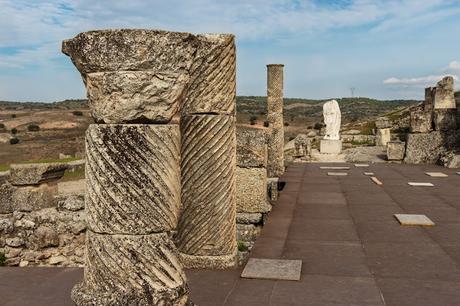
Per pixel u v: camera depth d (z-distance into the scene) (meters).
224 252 6.72
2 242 10.04
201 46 6.17
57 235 10.00
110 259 4.01
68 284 6.62
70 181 18.80
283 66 18.69
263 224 10.14
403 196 12.91
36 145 43.56
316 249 7.72
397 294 5.66
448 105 23.58
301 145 26.95
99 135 4.00
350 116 93.69
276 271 6.52
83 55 4.00
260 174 10.13
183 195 6.67
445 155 21.91
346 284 6.04
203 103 6.33
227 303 5.48
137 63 3.95
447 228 9.05
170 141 4.16
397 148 23.84
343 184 15.53
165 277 4.13
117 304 3.94
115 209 3.98
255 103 107.44
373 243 8.05
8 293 6.28
